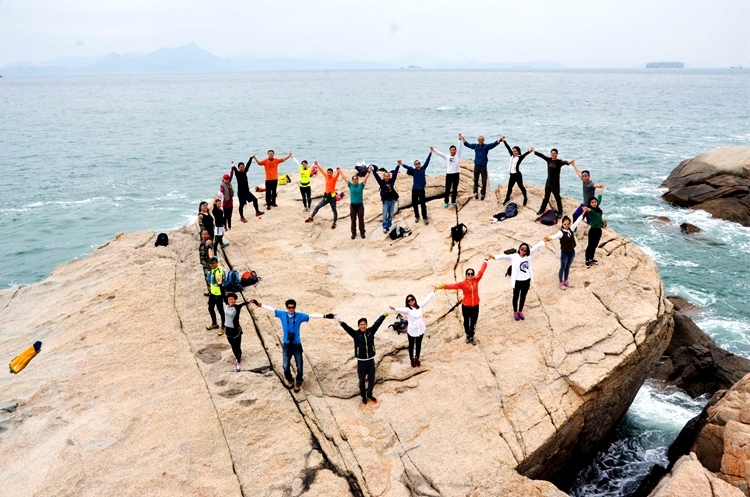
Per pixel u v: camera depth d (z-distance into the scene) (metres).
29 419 10.70
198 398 11.12
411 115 101.94
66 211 39.47
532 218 17.39
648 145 65.44
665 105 122.50
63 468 9.47
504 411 10.80
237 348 11.77
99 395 11.22
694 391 17.38
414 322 11.55
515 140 70.00
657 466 13.27
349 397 11.50
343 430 10.59
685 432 13.70
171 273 15.77
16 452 9.98
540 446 10.16
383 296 15.09
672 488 8.68
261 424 10.62
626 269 14.12
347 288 15.65
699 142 67.12
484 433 10.45
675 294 25.70
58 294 15.80
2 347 13.31
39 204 41.28
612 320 12.50
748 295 25.41
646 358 12.81
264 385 11.55
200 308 14.26
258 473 9.62
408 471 9.82
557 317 12.78
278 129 81.00
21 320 14.70
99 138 73.38
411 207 20.47
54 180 48.81
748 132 75.50
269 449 10.11
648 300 13.15
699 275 27.50
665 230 33.78
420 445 10.33
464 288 11.97
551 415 10.66
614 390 11.91
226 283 14.76
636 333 12.11
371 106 123.00
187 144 67.62
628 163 54.56
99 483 9.18
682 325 19.50
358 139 70.69
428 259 16.62
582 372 11.28
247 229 19.08
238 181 19.25
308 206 21.23
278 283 15.47
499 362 11.88
